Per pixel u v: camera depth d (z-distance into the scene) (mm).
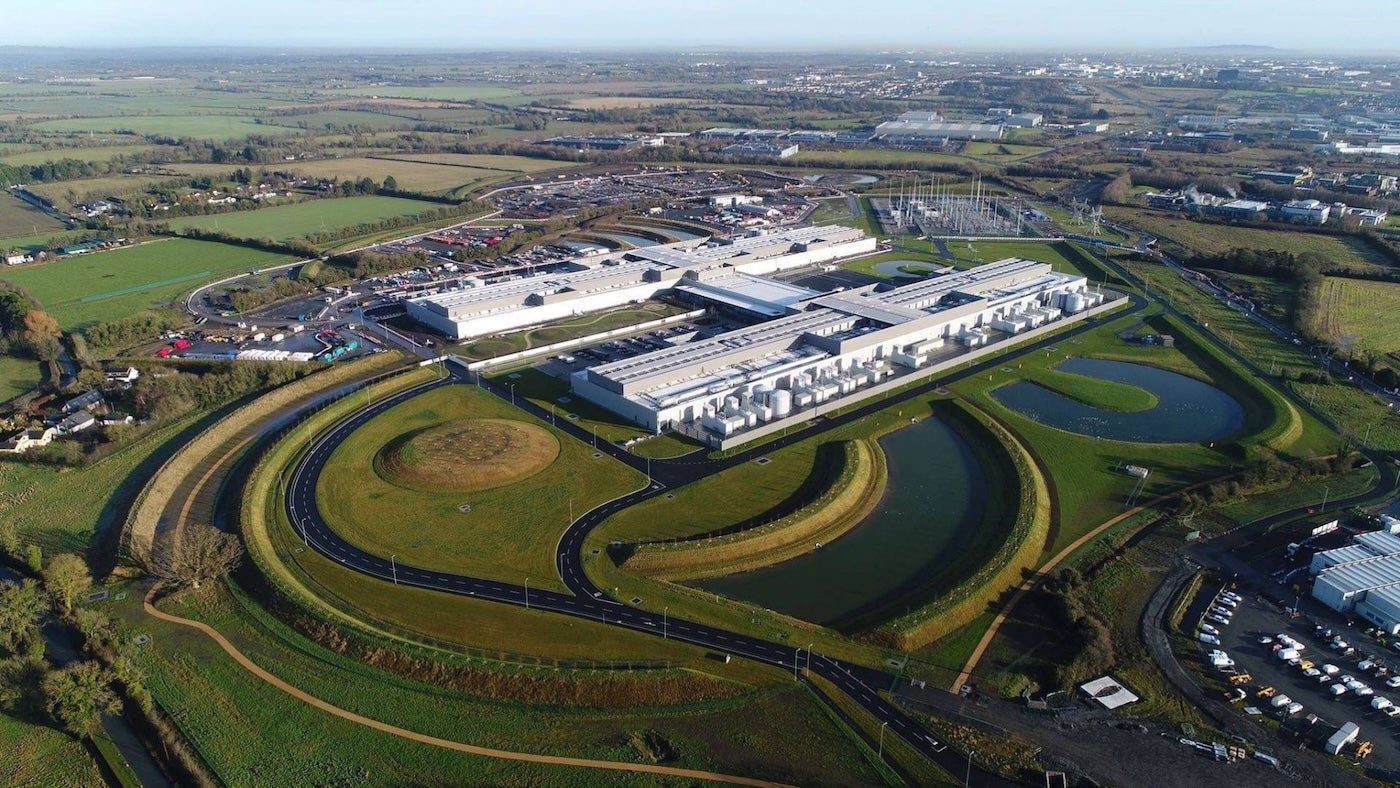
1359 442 162375
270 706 97500
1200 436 167750
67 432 163875
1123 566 123188
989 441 163375
